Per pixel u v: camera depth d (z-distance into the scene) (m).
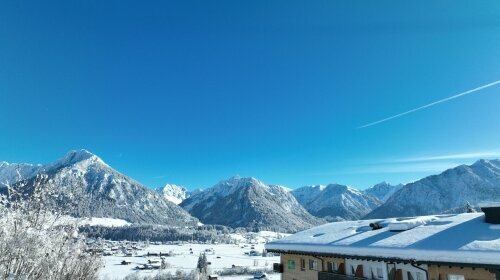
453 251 13.73
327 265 22.95
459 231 15.80
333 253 20.08
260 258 165.50
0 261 7.20
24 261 7.47
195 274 96.38
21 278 7.20
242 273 113.06
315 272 23.62
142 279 97.06
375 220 24.98
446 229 16.67
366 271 20.00
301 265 25.27
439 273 15.23
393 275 17.97
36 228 7.79
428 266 15.67
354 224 25.73
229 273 112.19
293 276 25.84
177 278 97.88
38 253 7.70
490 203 16.33
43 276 8.02
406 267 17.62
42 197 7.96
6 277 7.11
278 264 27.45
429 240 15.72
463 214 20.31
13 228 7.50
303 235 26.98
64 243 8.89
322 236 24.23
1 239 7.31
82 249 10.59
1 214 7.51
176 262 142.38
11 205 7.63
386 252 16.48
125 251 174.38
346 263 21.61
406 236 17.50
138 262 136.00
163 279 96.81
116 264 130.00
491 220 16.12
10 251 7.28
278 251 25.72
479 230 15.27
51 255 8.20
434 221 19.69
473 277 14.10
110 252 158.00
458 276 14.70
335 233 23.94
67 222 8.69
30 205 7.79
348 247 19.17
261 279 96.25
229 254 186.50
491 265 12.51
